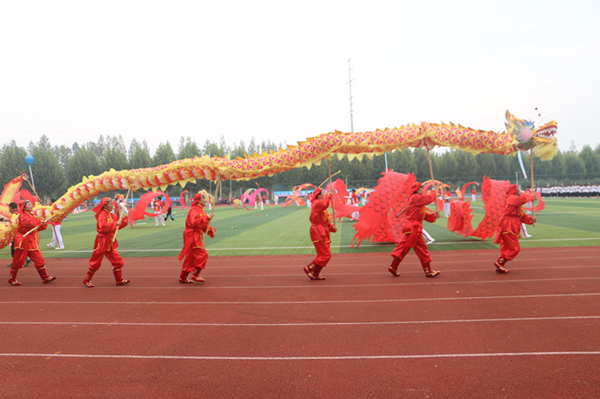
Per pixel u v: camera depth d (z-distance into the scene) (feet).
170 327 15.80
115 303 19.88
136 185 31.99
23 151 184.65
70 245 46.24
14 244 25.12
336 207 49.39
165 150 208.95
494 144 32.53
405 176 36.42
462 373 10.91
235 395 10.09
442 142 32.99
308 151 31.99
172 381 11.02
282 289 21.81
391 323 15.38
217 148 231.71
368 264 28.84
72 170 201.46
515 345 12.74
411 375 10.91
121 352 13.30
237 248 38.81
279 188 198.29
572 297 18.08
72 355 13.16
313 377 11.00
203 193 24.95
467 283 21.57
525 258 28.50
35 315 18.10
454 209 41.14
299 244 40.34
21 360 12.86
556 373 10.70
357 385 10.44
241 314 17.30
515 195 24.26
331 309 17.58
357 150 33.09
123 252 38.81
